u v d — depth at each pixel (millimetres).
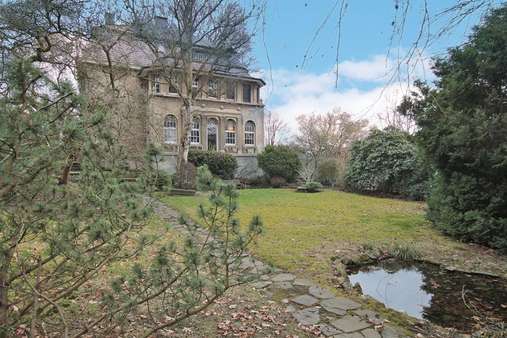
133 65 15984
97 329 2396
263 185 17047
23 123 1452
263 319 2848
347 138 23859
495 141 4844
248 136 21469
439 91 5793
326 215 7977
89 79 7473
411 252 5004
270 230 6266
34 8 6531
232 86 20047
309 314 2955
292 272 4059
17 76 1447
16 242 1768
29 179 1630
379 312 3070
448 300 3688
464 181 5766
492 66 4785
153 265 1837
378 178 11711
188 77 13844
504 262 4812
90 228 1890
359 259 4809
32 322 1762
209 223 2014
